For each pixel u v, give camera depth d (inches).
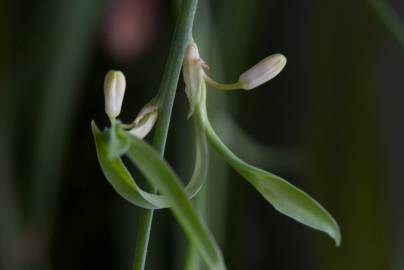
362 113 18.5
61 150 20.7
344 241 18.8
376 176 18.6
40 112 20.1
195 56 10.3
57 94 19.9
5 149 19.8
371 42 18.3
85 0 19.2
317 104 18.9
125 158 20.3
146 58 22.6
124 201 21.8
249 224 22.1
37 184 20.6
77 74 20.1
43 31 19.8
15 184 20.2
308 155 19.3
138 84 22.8
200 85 10.3
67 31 19.5
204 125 10.3
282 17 21.0
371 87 18.5
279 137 21.4
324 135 18.9
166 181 9.2
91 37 19.9
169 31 22.1
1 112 19.9
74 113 22.7
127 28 21.9
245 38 18.5
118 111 10.3
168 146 20.4
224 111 15.8
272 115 21.6
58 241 23.7
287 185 10.2
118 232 22.1
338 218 18.9
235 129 17.3
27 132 21.4
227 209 19.1
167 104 10.3
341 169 18.8
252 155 18.5
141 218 10.4
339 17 18.4
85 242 24.0
